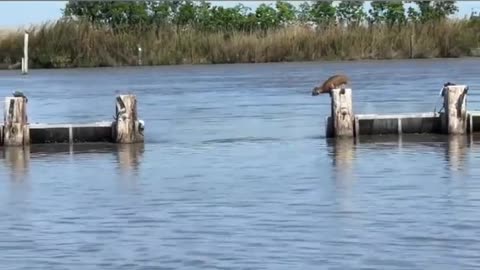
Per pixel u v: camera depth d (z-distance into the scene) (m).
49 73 76.12
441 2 91.94
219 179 23.64
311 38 84.62
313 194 21.19
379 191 21.28
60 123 35.03
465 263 15.12
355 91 49.88
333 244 16.53
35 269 15.41
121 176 24.48
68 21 84.75
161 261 15.74
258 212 19.34
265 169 25.16
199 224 18.36
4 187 23.11
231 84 58.34
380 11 92.12
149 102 47.00
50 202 20.94
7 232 17.98
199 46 84.19
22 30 85.44
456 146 28.70
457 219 18.11
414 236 16.89
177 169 25.55
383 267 15.06
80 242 17.12
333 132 31.77
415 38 84.50
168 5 91.19
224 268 15.24
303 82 58.50
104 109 43.69
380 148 28.77
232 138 32.38
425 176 23.17
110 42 83.69
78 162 27.36
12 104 31.41
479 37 85.31
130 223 18.59
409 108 40.03
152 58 83.38
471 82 53.78
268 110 41.94
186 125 36.75
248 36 85.00
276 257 15.79
